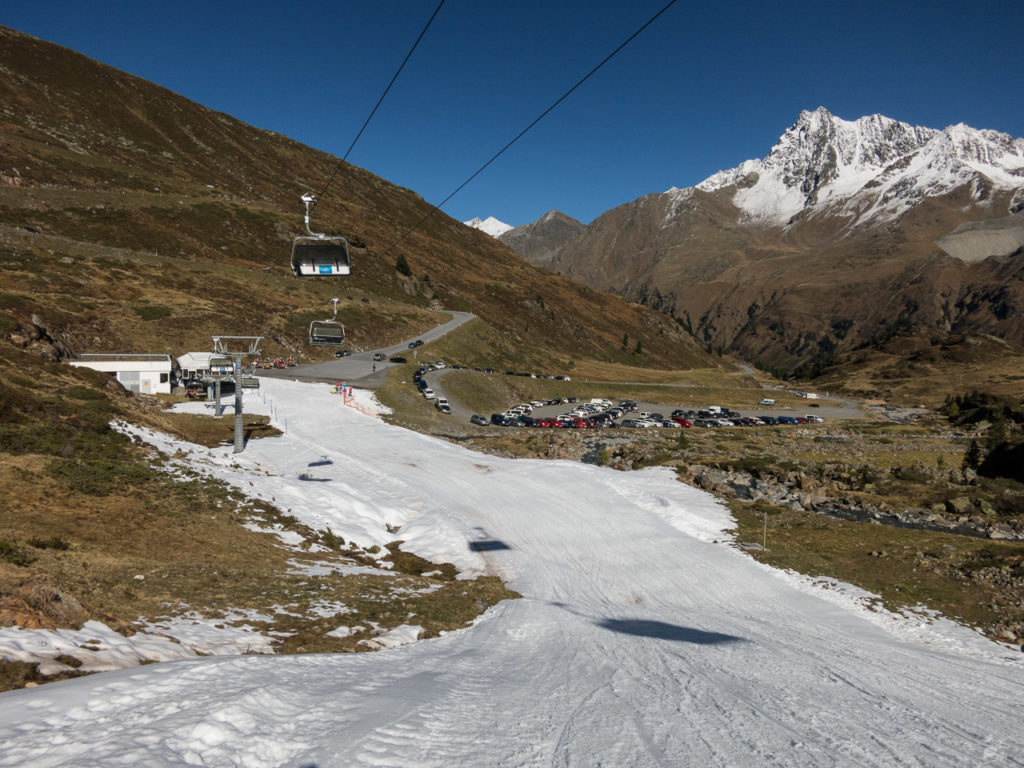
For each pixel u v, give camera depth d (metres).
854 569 31.72
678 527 38.62
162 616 15.63
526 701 11.55
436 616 20.14
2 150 142.50
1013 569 30.94
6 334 65.31
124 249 122.69
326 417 70.62
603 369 184.12
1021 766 10.13
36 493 25.11
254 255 150.00
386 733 8.99
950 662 19.72
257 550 25.56
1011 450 73.75
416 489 43.66
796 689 14.05
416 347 129.12
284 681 11.10
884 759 9.84
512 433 83.88
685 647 18.19
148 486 30.14
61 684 9.77
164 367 74.19
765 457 78.00
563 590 27.42
